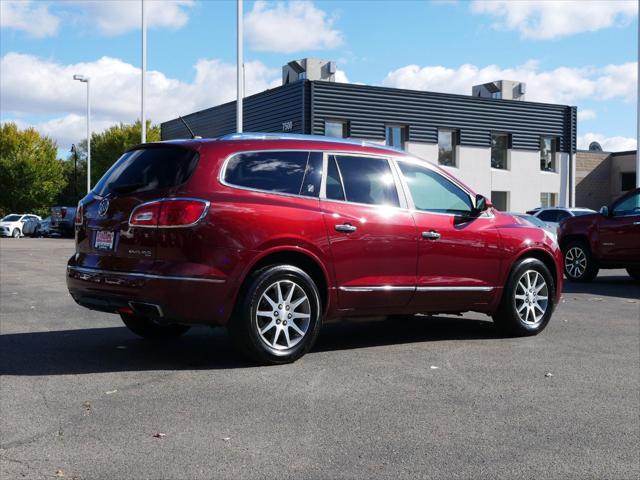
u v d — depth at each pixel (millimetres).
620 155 34938
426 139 29328
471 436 3910
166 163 5523
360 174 6156
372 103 28016
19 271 15062
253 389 4828
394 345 6508
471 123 30391
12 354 5973
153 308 5246
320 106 26969
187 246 5223
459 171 30172
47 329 7285
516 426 4102
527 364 5734
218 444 3721
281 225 5543
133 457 3520
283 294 5625
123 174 5746
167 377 5168
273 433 3912
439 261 6441
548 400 4660
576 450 3709
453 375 5320
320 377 5199
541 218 23031
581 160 34500
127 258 5418
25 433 3875
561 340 6859
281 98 28156
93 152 66375
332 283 5848
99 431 3916
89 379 5094
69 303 9422
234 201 5398
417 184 6488
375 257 6051
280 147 5801
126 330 7242
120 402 4492
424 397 4688
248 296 5395
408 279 6254
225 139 5621
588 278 13188
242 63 20141
